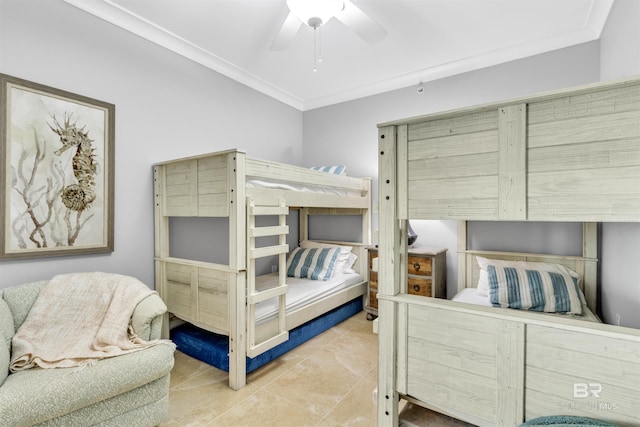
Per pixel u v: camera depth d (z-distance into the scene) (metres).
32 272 2.07
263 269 3.81
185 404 1.94
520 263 2.70
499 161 1.23
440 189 1.37
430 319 1.38
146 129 2.65
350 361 2.50
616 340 1.04
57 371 1.51
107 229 2.40
